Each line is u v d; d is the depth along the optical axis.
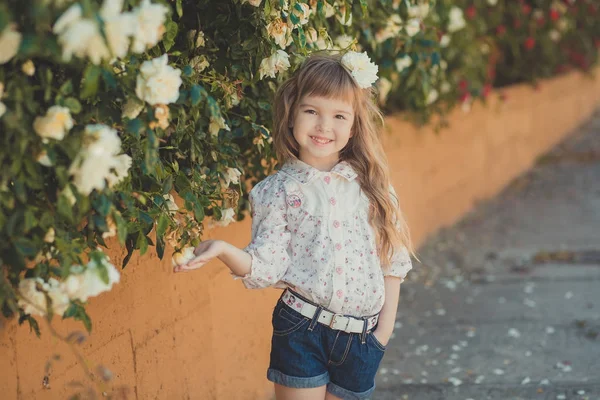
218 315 3.03
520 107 8.34
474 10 6.03
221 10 2.59
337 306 2.25
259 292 3.38
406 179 5.47
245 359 3.25
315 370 2.29
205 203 2.40
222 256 2.12
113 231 1.85
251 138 2.90
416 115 5.55
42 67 1.73
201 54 2.55
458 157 6.65
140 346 2.51
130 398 2.45
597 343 3.93
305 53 2.66
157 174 2.14
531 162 8.81
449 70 5.83
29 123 1.67
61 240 1.74
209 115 2.20
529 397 3.33
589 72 10.53
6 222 1.70
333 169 2.34
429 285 5.02
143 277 2.52
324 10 2.85
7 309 1.85
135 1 1.72
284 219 2.30
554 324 4.23
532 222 6.53
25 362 1.99
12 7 1.51
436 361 3.77
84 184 1.66
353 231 2.32
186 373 2.78
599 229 6.25
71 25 1.46
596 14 9.14
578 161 8.86
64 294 1.73
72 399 1.95
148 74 1.81
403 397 3.37
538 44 8.09
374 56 3.65
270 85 2.84
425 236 5.94
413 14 3.62
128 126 1.84
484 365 3.71
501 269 5.32
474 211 6.89
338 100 2.28
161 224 2.15
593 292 4.75
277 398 2.37
